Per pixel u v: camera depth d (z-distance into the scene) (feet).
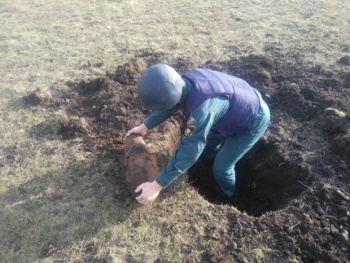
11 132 12.92
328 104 13.47
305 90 14.26
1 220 10.05
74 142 12.42
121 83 14.84
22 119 13.48
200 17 20.35
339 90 14.19
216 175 11.84
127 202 10.41
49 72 16.05
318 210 10.23
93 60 16.80
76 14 20.99
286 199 11.32
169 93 7.91
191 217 10.11
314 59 16.22
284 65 15.93
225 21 19.83
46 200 10.56
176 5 21.93
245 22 19.65
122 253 9.25
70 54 17.28
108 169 11.40
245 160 13.25
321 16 19.92
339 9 20.62
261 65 15.98
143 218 10.03
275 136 12.69
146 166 10.48
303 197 10.66
